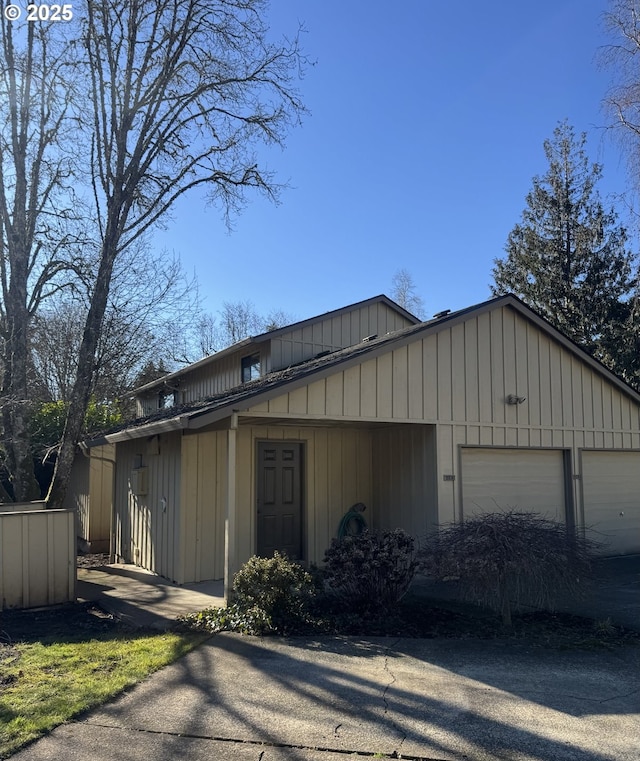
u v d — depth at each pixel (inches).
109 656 233.0
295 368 502.0
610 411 516.1
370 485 478.3
